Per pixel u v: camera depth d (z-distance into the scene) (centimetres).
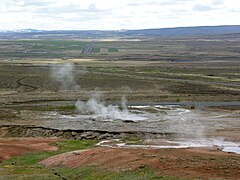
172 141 6950
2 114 9644
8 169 4675
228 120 9006
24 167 4841
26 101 11675
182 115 9594
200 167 3884
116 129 7938
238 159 4488
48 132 7888
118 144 6712
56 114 9706
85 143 6812
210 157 4534
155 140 7100
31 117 9306
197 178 3469
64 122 8700
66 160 4950
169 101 11756
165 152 4750
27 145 6406
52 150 6081
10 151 5859
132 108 10556
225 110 10344
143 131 7712
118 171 3975
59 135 7769
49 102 11550
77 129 7931
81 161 4728
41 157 5553
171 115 9588
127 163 4197
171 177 3553
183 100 11919
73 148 6272
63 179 4069
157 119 9056
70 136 7675
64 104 11144
